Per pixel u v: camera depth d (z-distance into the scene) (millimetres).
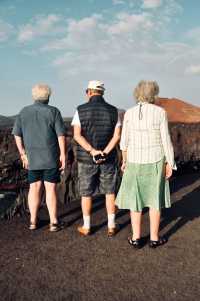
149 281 3406
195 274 3549
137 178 4109
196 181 7746
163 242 4297
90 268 3656
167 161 4070
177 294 3182
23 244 4238
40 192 4715
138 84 4164
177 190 7012
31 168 4555
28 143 4531
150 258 3906
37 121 4488
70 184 6113
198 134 8719
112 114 4438
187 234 4645
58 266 3693
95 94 4453
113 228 4551
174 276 3506
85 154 4445
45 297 3117
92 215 5395
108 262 3799
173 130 8188
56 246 4195
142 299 3098
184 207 5875
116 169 4578
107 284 3346
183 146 8367
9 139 5547
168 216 5406
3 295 3137
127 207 4152
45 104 4578
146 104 4105
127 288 3277
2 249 4090
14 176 5465
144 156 4059
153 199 4109
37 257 3896
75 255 3959
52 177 4586
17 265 3703
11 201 5328
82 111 4402
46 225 4906
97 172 4484
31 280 3404
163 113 4043
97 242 4336
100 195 6508
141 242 4234
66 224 4867
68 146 6094
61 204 5945
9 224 4930
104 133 4402
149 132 4039
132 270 3621
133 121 4109
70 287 3287
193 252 4078
